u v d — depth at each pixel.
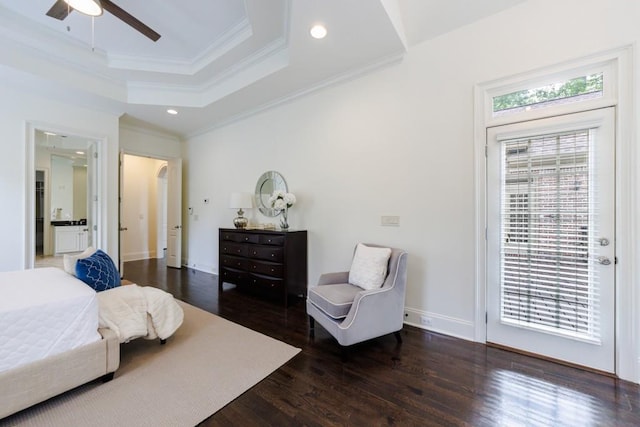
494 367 2.04
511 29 2.26
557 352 2.10
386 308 2.30
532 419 1.53
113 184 4.24
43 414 1.53
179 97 4.04
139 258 6.56
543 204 2.15
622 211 1.87
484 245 2.41
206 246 5.29
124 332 1.96
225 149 4.88
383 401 1.68
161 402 1.65
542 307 2.15
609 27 1.91
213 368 2.01
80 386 1.78
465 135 2.49
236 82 3.61
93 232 4.17
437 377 1.92
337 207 3.36
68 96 3.60
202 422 1.51
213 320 2.92
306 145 3.68
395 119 2.88
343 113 3.29
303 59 2.87
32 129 3.47
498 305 2.34
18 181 3.37
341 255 3.33
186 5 2.56
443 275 2.61
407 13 2.53
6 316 1.48
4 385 1.43
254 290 3.69
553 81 2.13
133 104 3.92
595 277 1.97
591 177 1.97
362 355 2.21
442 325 2.61
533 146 2.20
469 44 2.45
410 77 2.78
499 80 2.32
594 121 1.96
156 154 5.40
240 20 2.78
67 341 1.66
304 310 3.23
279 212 3.98
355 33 2.46
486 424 1.49
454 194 2.55
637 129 1.83
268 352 2.26
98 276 2.27
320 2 2.07
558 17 2.08
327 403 1.66
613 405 1.63
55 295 1.71
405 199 2.82
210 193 5.20
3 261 3.29
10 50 2.88
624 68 1.87
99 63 3.39
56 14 2.22
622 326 1.88
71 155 4.26
